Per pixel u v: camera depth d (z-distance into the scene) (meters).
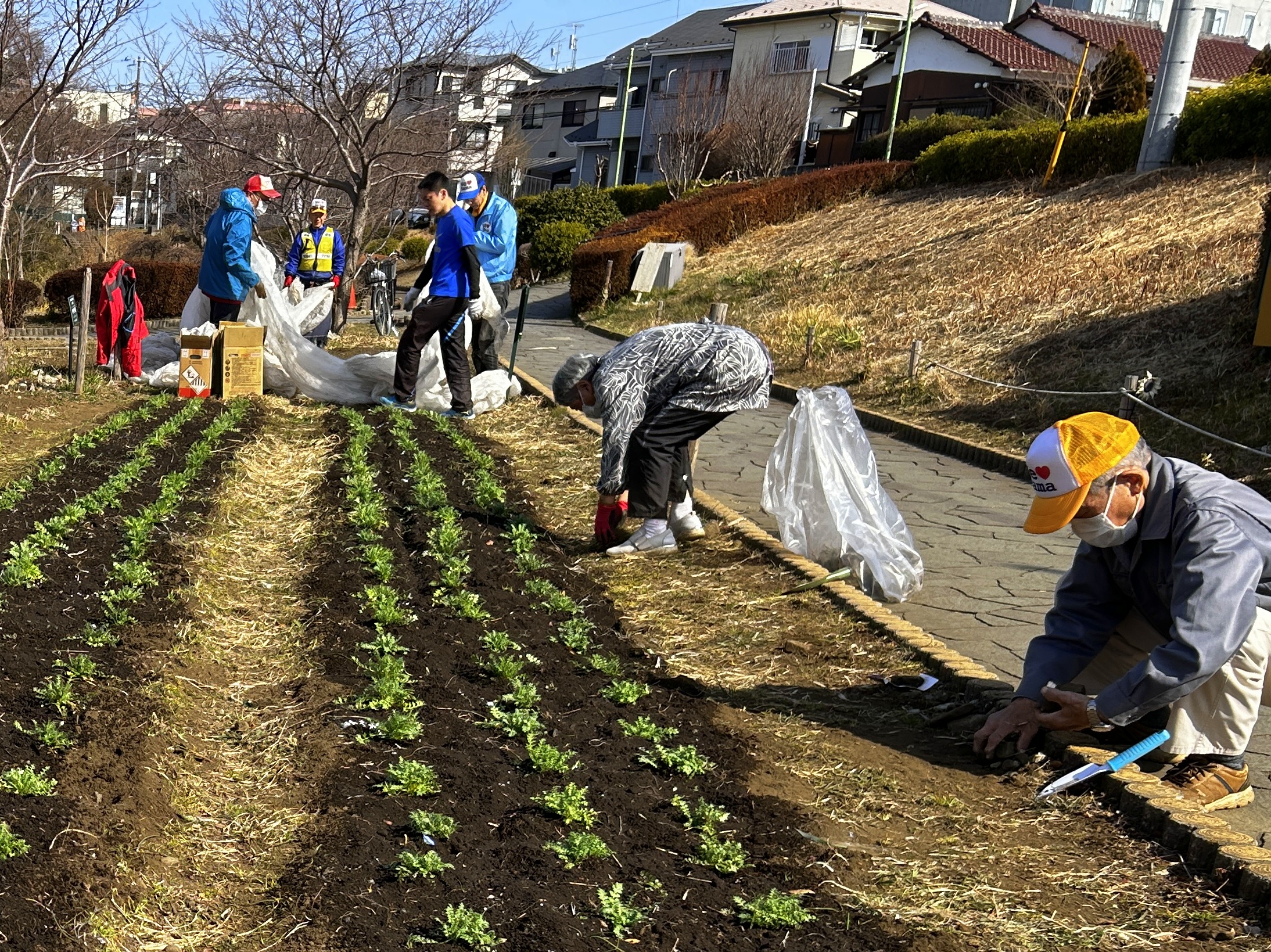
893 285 17.00
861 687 5.14
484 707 4.60
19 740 3.86
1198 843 3.69
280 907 3.20
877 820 3.96
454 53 18.58
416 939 3.03
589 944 3.08
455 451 9.57
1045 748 4.45
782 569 6.68
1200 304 12.03
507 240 12.12
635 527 7.55
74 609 5.21
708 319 7.16
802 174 27.03
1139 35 36.72
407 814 3.70
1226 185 15.92
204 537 6.71
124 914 3.09
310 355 11.81
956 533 7.91
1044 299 13.98
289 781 3.97
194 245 36.19
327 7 17.39
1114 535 4.01
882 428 12.05
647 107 53.38
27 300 24.11
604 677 5.07
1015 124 26.33
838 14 43.16
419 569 6.38
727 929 3.21
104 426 9.71
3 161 13.52
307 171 20.00
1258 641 3.98
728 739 4.48
